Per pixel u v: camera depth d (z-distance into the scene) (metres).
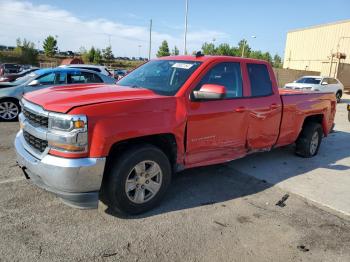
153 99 3.88
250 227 3.83
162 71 4.81
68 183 3.34
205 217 4.00
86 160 3.38
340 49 38.91
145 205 3.96
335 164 6.53
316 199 4.75
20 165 3.86
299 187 5.18
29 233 3.41
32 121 3.71
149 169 3.94
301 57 44.59
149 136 3.98
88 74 10.55
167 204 4.28
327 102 7.10
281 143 6.02
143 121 3.74
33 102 3.75
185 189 4.81
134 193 3.88
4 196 4.19
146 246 3.33
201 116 4.33
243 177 5.46
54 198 4.20
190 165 4.46
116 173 3.67
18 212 3.82
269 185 5.18
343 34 38.50
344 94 31.84
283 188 5.09
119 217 3.86
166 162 4.05
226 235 3.63
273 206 4.43
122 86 4.62
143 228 3.66
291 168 6.09
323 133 7.33
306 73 37.62
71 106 3.36
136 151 3.75
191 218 3.95
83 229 3.56
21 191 4.36
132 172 3.83
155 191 4.04
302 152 6.78
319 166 6.33
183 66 4.69
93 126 3.38
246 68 5.17
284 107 5.78
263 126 5.40
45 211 3.88
